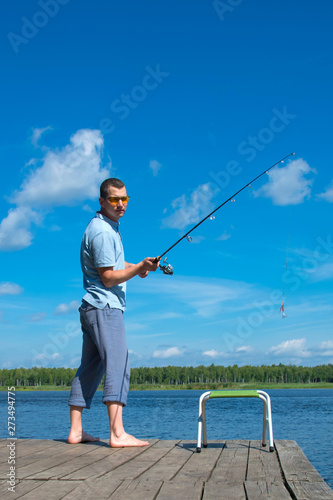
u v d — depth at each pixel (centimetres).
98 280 378
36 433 1634
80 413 393
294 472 270
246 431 1703
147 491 238
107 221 385
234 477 265
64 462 308
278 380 12631
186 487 244
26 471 282
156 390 13825
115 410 366
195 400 5844
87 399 393
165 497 226
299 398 6575
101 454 336
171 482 255
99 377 400
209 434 1588
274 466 293
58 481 259
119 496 229
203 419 361
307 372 12875
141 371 13550
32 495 232
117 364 367
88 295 376
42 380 10231
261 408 3697
